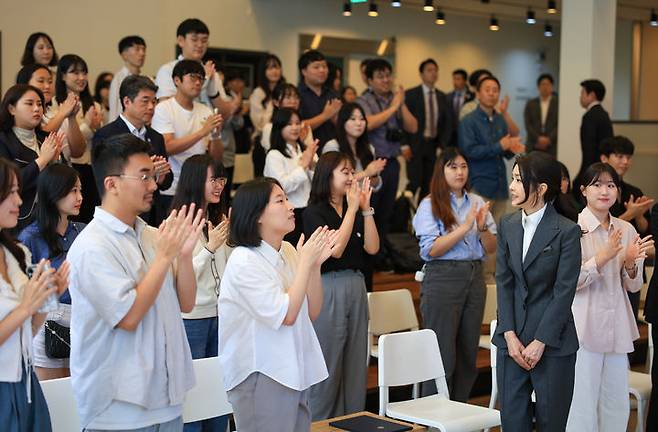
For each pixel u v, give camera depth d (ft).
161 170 15.26
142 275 9.40
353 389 15.98
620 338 14.96
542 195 13.05
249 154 26.55
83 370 9.28
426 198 17.47
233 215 10.95
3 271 9.50
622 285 15.30
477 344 17.42
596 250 15.03
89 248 9.11
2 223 9.25
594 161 23.89
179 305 9.91
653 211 15.20
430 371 14.98
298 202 18.94
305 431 11.16
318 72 22.67
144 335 9.32
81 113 20.18
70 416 11.00
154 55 31.30
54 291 9.24
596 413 15.03
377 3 38.27
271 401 10.71
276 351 10.73
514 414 13.23
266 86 27.32
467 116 24.39
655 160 26.27
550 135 33.68
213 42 33.42
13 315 8.98
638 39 40.96
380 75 24.13
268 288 10.58
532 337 13.00
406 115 24.23
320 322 15.70
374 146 22.88
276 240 11.01
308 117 22.59
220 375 12.55
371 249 16.11
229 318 10.90
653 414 15.19
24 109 16.21
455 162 17.08
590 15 25.82
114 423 9.28
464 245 17.15
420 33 40.34
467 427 13.71
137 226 9.74
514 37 43.73
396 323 17.98
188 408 12.21
